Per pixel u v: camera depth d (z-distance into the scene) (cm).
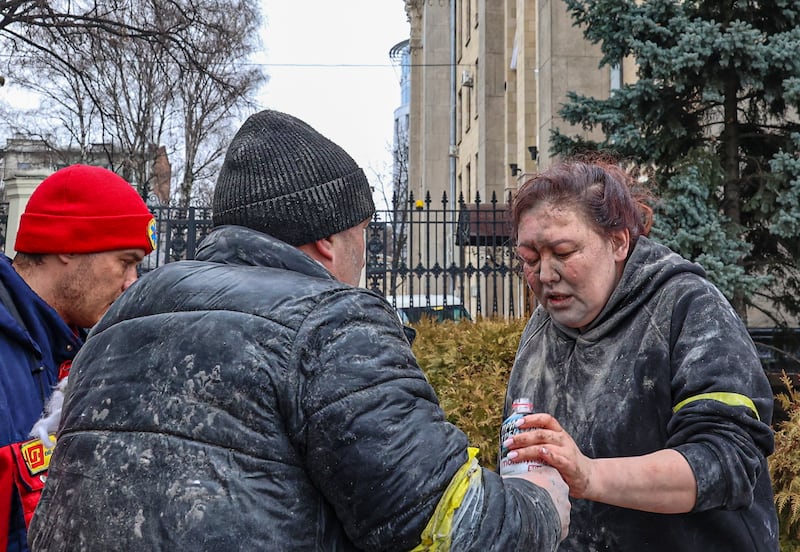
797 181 625
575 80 1163
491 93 2175
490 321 699
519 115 1609
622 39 676
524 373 210
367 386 119
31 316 196
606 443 182
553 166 193
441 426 123
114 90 2128
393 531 115
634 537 177
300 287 127
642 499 153
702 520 174
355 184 145
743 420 162
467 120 2645
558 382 197
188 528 112
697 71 620
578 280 183
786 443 341
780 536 328
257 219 139
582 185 183
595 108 704
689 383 169
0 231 1001
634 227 190
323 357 120
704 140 695
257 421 117
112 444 121
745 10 646
